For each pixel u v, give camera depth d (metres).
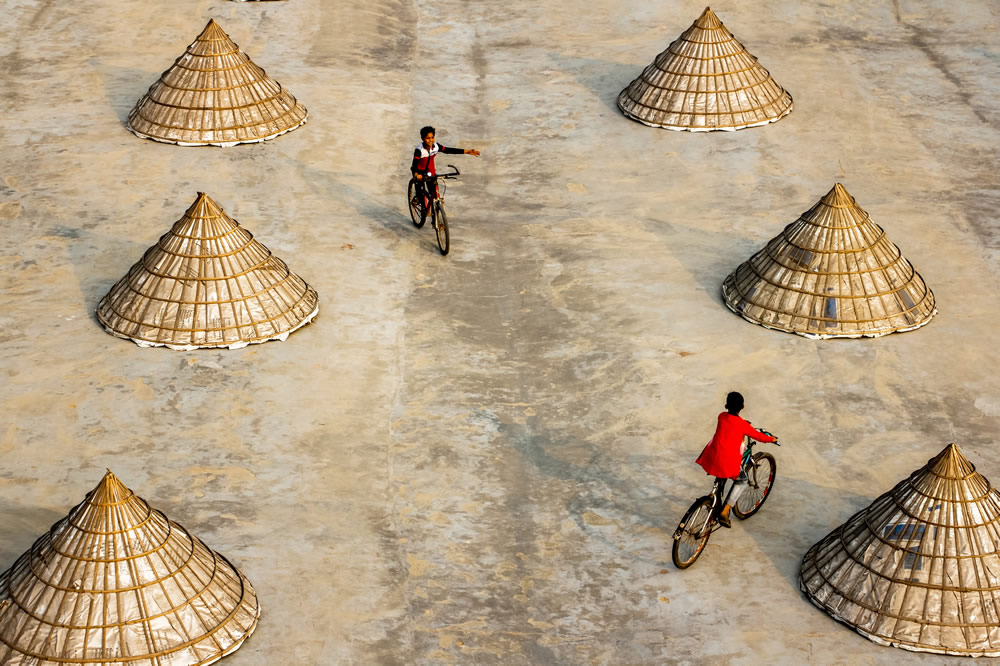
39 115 16.02
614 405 10.68
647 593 8.45
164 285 11.25
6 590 7.56
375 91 17.45
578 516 9.26
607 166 15.52
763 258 12.21
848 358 11.38
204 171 14.80
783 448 10.05
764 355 11.44
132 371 10.83
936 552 7.92
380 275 12.80
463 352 11.48
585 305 12.34
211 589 7.75
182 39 18.73
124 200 13.96
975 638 7.77
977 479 8.05
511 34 20.00
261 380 10.81
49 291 12.06
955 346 11.58
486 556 8.80
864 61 18.80
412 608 8.24
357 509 9.23
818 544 8.66
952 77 18.25
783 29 20.02
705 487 9.59
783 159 15.62
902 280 11.94
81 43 18.38
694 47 16.61
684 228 13.92
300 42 18.89
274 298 11.52
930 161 15.59
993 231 13.78
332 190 14.59
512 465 9.85
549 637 8.02
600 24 20.39
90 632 7.27
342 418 10.34
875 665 7.74
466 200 14.66
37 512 8.95
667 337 11.75
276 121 15.84
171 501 9.16
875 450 10.04
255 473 9.57
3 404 10.25
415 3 21.25
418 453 9.95
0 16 19.06
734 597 8.40
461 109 17.22
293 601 8.23
